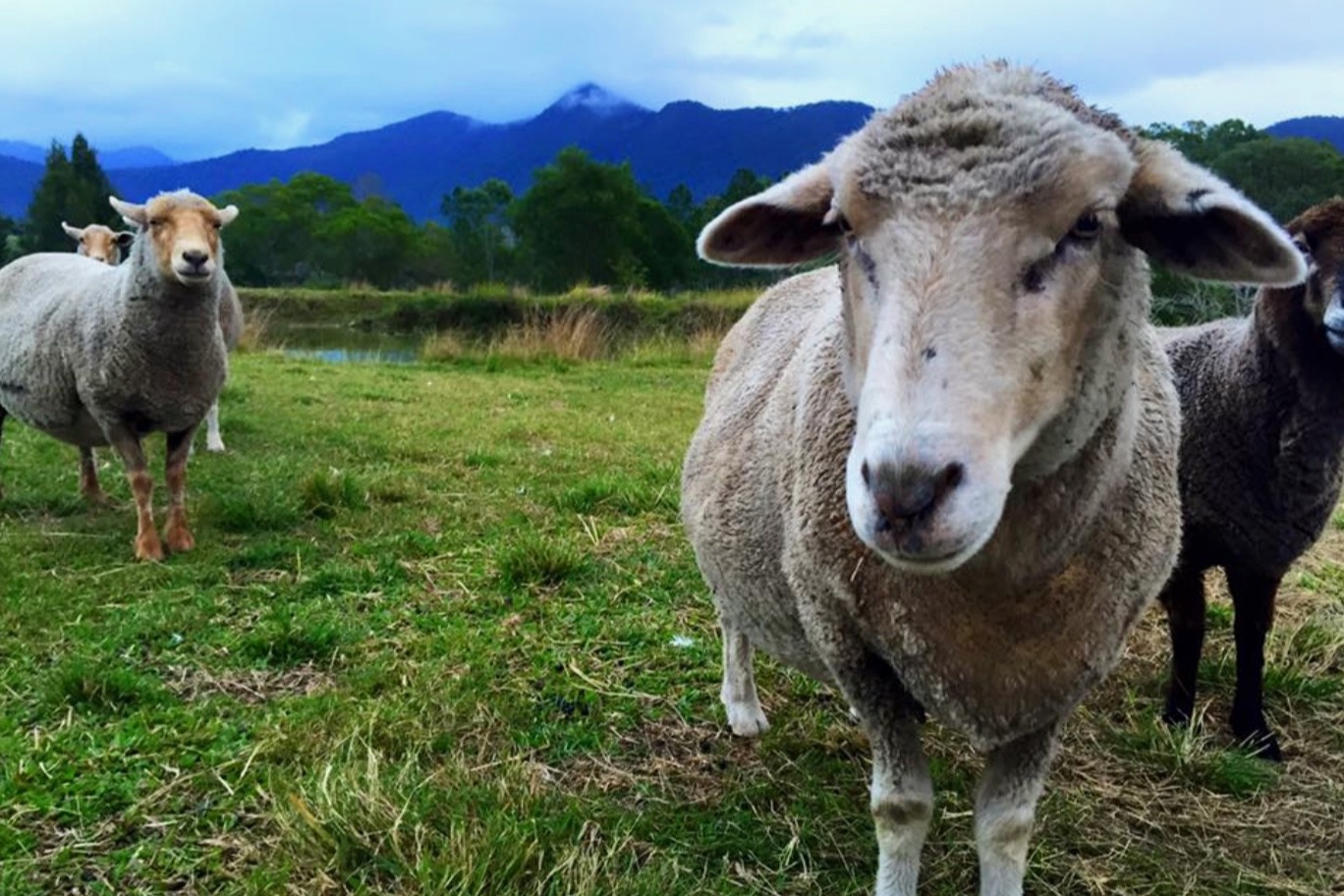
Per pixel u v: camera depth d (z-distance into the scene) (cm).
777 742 137
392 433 324
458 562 201
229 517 222
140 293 197
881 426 66
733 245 91
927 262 69
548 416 374
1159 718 145
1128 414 85
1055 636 86
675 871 110
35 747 129
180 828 116
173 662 157
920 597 86
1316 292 126
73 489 248
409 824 113
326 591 186
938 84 78
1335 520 259
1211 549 142
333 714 139
